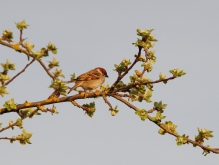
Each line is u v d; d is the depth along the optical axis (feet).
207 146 37.19
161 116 37.55
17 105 38.65
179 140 36.83
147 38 36.52
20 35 33.81
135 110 39.37
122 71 38.37
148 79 38.52
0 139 34.37
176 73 37.04
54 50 34.09
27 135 34.58
